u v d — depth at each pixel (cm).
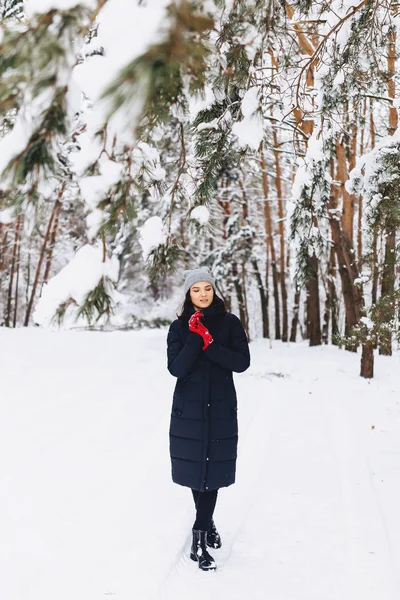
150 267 265
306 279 561
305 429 579
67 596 261
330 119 404
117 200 154
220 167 310
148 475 433
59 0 125
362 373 945
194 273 312
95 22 157
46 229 2078
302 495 397
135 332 1803
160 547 314
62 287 148
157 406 671
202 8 128
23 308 2884
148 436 538
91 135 153
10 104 127
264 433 564
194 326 296
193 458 295
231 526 350
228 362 295
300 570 293
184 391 302
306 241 521
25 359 1039
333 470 448
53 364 988
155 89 111
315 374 977
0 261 2372
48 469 440
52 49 120
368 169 532
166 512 365
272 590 273
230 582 281
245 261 1822
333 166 1365
